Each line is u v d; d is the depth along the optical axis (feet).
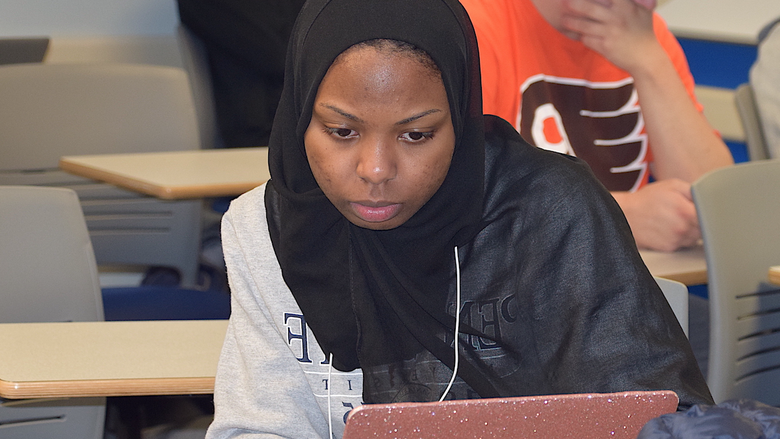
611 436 4.30
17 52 21.12
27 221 9.95
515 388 5.94
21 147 14.90
